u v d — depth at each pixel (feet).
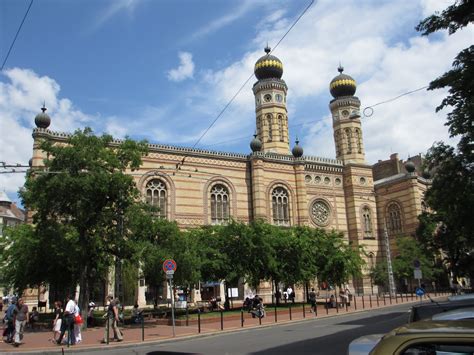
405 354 13.33
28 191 95.35
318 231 143.23
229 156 168.66
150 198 152.35
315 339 62.59
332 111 217.56
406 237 189.78
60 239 89.45
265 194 172.04
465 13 55.01
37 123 136.26
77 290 132.16
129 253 95.81
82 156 89.76
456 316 24.66
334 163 195.72
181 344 66.23
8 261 116.67
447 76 58.80
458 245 146.10
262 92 201.26
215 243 121.90
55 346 66.28
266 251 120.26
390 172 247.09
